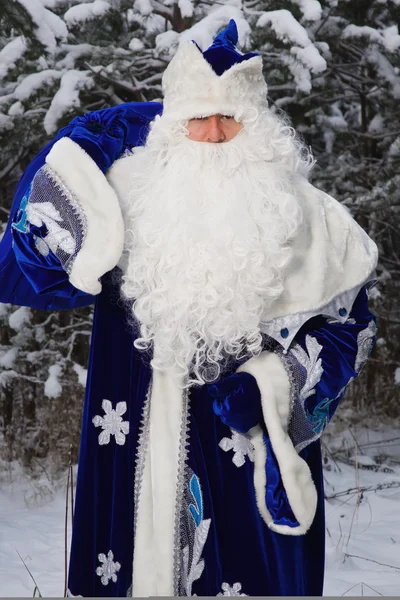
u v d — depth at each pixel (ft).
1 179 24.99
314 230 7.45
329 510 16.35
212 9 21.67
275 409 6.85
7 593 11.35
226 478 7.04
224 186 7.17
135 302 7.03
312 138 26.18
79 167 7.15
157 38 21.12
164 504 6.84
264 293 6.91
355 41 24.17
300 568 7.19
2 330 23.89
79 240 6.95
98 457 7.23
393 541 14.24
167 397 7.04
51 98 21.76
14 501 17.69
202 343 6.96
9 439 22.07
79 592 7.10
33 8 19.65
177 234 6.91
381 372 26.78
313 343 7.16
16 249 7.20
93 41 22.38
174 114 7.29
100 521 7.18
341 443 22.62
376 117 27.61
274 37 20.57
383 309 26.55
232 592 6.91
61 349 24.07
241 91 7.30
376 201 24.23
